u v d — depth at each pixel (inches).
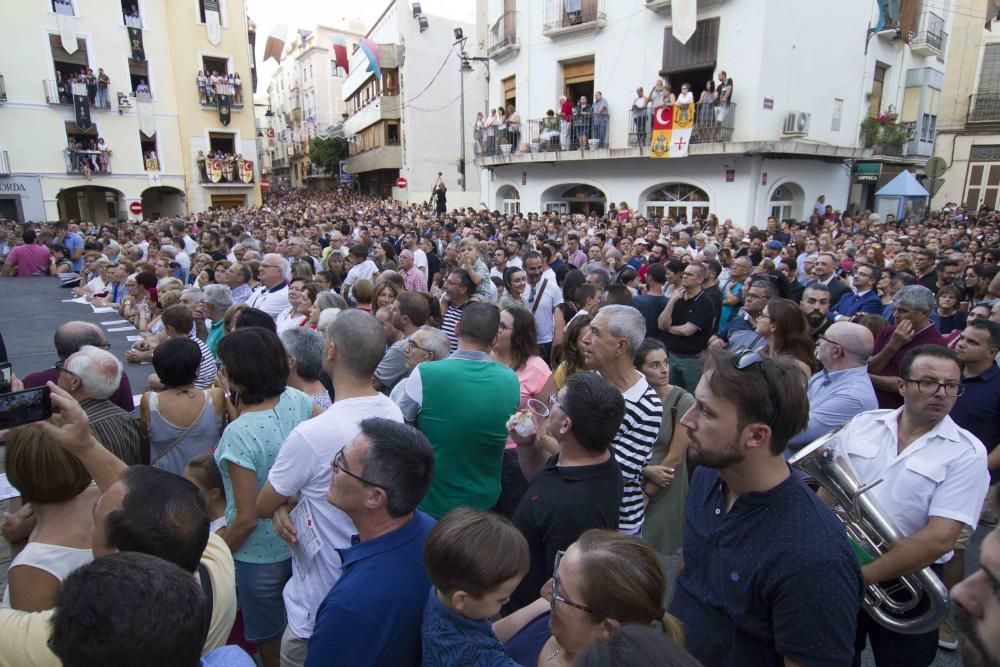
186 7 1026.1
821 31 647.8
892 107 794.2
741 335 202.1
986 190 941.2
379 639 63.0
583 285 203.9
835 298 259.0
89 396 110.5
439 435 106.5
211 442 120.7
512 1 812.6
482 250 307.0
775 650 60.3
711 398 62.2
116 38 958.4
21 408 70.9
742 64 600.1
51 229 576.7
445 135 1330.0
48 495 75.2
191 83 1045.8
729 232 523.5
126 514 62.4
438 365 109.7
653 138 648.4
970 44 920.9
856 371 124.6
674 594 73.0
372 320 97.3
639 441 110.3
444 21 1298.0
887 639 91.8
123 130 979.9
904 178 660.7
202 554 70.7
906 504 88.9
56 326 259.0
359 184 1780.3
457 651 58.3
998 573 35.8
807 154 642.8
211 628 69.6
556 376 151.0
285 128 2655.0
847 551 58.8
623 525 110.3
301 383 128.1
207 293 203.2
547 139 764.6
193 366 118.0
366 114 1524.4
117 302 316.2
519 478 128.5
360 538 71.9
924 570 83.2
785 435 61.0
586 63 751.7
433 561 59.0
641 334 112.8
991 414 135.9
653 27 663.8
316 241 515.8
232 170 1094.4
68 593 44.1
